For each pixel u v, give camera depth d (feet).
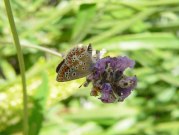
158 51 1.18
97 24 1.18
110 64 0.46
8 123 0.81
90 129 1.12
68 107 1.17
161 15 1.20
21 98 0.82
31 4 1.22
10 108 0.82
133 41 1.09
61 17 1.16
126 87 0.46
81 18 1.02
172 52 1.21
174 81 1.15
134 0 1.14
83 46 0.45
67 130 1.10
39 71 0.86
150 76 1.17
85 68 0.45
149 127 1.10
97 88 0.47
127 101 1.18
